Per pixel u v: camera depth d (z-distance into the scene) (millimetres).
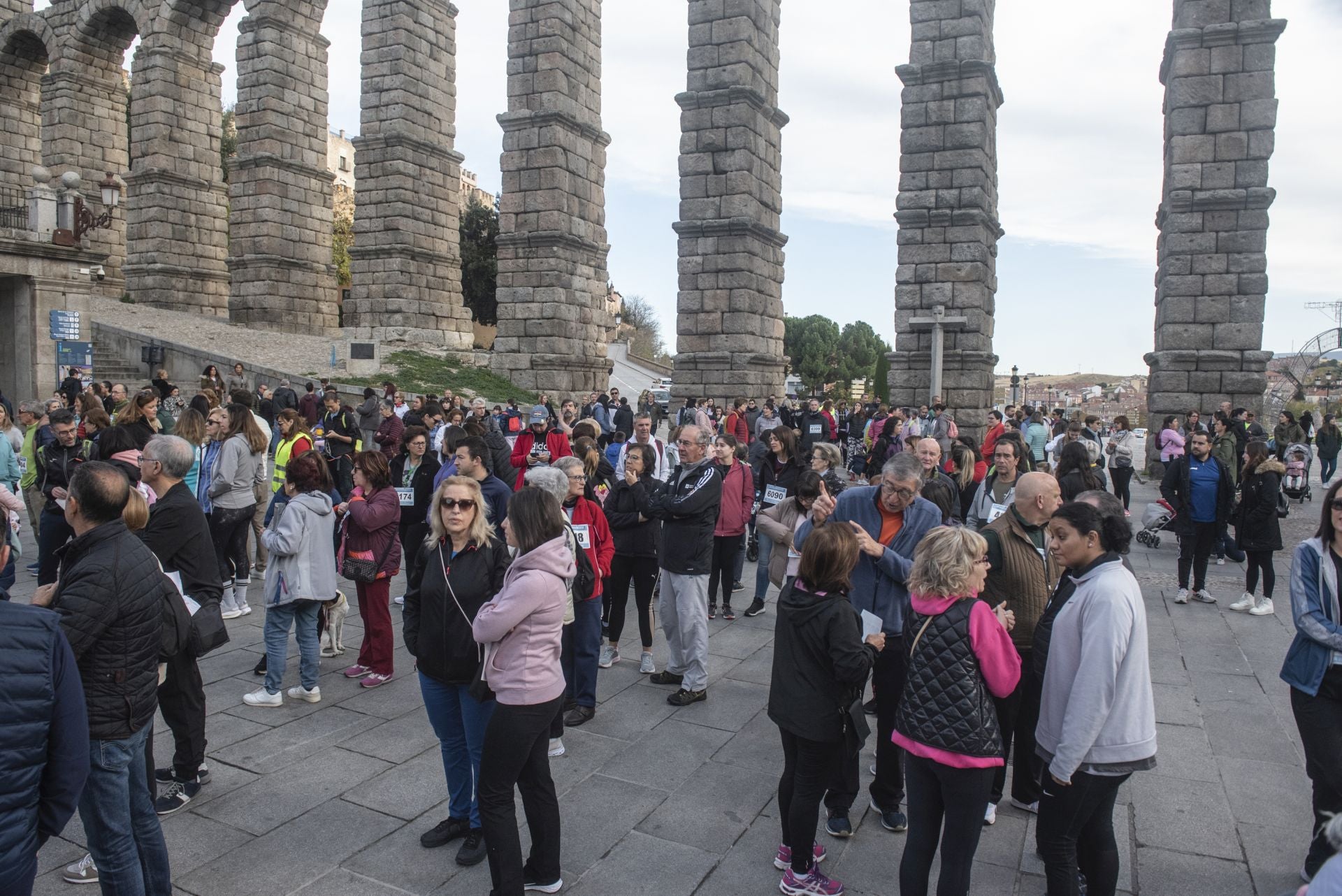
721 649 8820
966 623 4023
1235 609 9906
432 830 5051
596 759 6191
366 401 20156
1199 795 5641
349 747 6309
